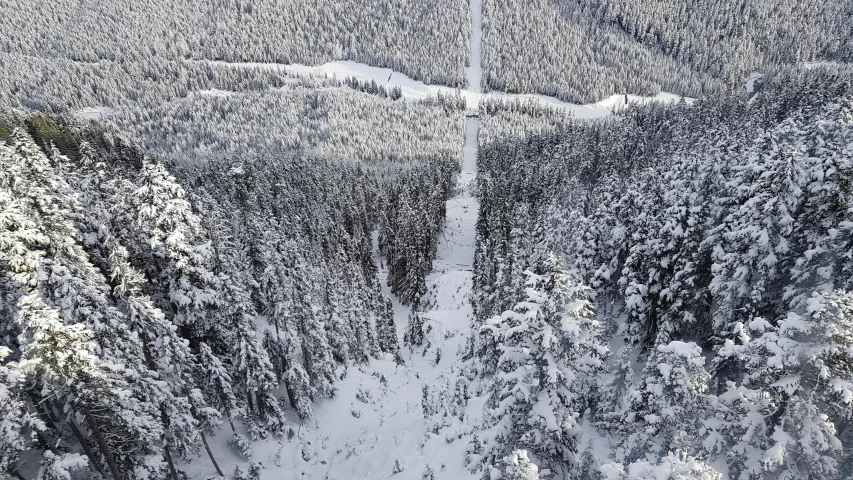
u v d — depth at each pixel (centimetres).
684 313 2294
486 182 7438
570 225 3619
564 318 1266
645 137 7794
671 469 962
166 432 1967
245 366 2467
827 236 1833
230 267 2897
